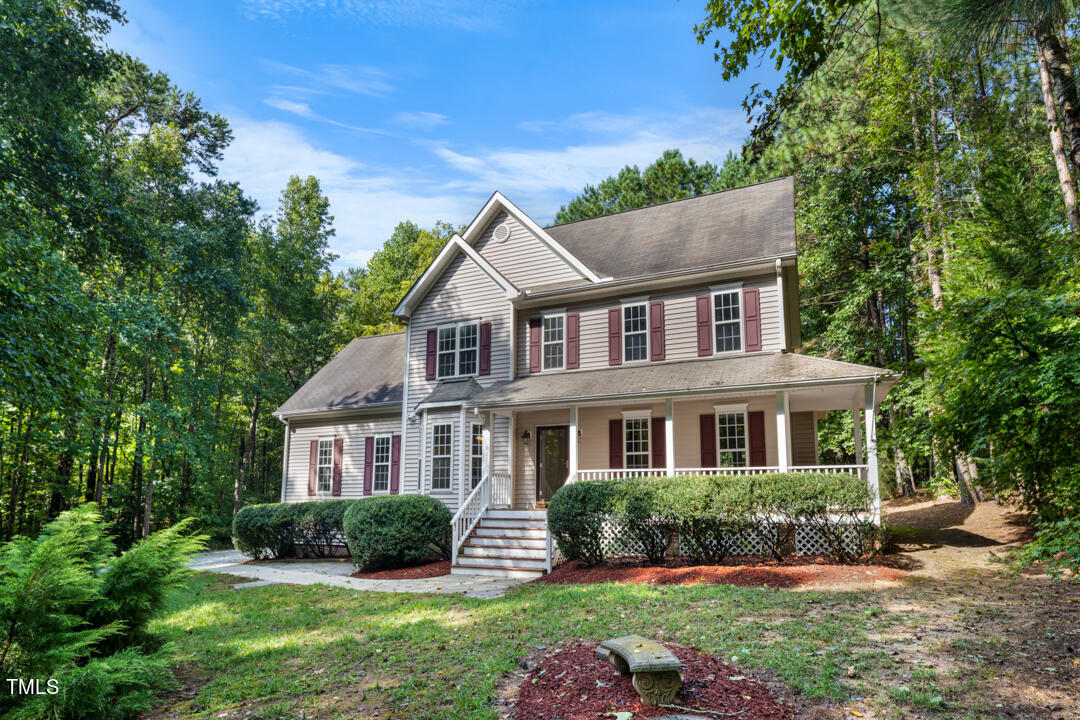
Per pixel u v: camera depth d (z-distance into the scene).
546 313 19.41
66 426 16.67
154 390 26.34
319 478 23.94
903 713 4.90
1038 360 5.32
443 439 19.61
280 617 10.16
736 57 7.29
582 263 18.94
